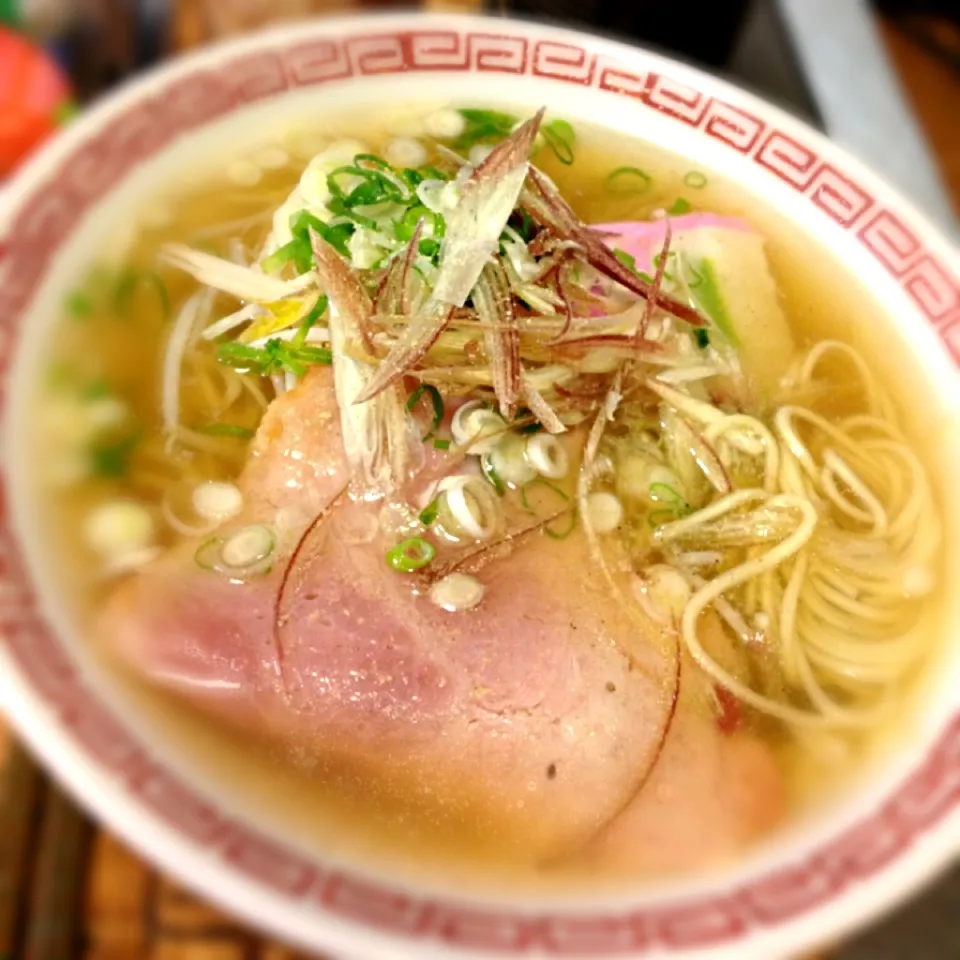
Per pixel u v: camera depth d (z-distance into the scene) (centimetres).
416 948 15
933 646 21
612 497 21
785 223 27
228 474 21
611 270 22
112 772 15
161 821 15
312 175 23
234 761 18
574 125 27
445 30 26
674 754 18
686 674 19
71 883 19
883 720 20
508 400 20
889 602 22
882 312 25
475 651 19
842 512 22
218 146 24
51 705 16
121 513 20
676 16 32
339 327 20
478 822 18
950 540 22
